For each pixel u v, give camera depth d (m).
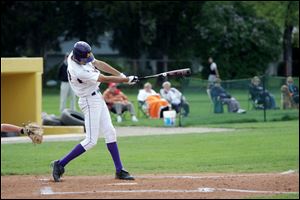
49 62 150.38
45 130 61.16
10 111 62.12
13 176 37.69
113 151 33.50
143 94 75.81
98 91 33.12
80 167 42.19
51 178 34.69
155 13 132.50
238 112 73.94
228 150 50.34
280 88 77.50
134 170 40.47
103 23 134.88
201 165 42.88
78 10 132.88
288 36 142.38
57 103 100.12
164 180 33.22
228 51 138.38
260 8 132.50
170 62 136.88
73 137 58.25
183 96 73.12
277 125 68.56
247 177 34.72
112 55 151.88
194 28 137.38
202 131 63.38
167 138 57.88
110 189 29.94
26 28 133.75
